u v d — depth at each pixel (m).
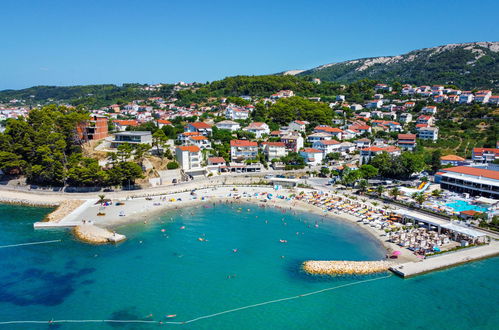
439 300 70.25
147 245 95.00
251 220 115.00
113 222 110.81
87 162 143.00
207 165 174.38
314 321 64.06
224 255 89.38
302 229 106.81
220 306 68.25
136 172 139.12
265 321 64.00
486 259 86.38
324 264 83.06
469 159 185.25
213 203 133.00
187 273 80.38
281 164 180.62
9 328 61.62
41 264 83.94
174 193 143.62
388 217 113.12
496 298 70.88
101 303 69.00
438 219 106.75
